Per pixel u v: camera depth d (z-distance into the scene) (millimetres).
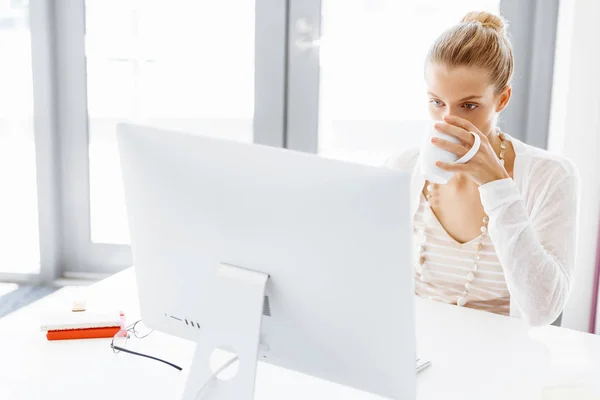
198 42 2457
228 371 974
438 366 1054
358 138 2398
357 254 735
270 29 2336
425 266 1473
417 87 2312
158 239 908
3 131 2664
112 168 2668
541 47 2141
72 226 2717
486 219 1375
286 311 828
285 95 2398
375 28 2295
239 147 788
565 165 1373
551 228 1321
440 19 2244
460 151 1067
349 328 780
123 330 1181
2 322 1264
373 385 800
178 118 2551
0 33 2561
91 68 2570
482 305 1418
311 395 964
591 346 1147
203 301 896
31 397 945
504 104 1347
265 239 797
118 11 2500
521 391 973
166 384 995
